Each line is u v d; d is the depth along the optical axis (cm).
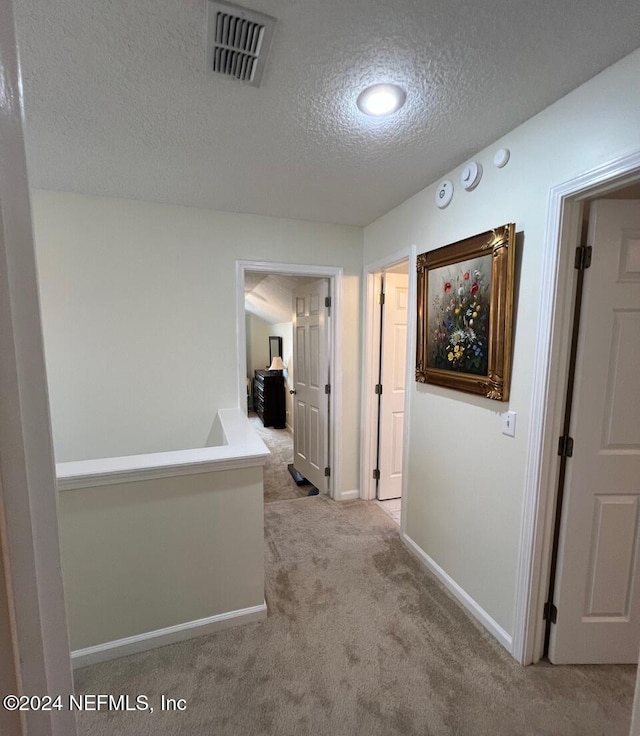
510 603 159
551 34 104
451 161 179
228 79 121
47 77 119
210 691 142
